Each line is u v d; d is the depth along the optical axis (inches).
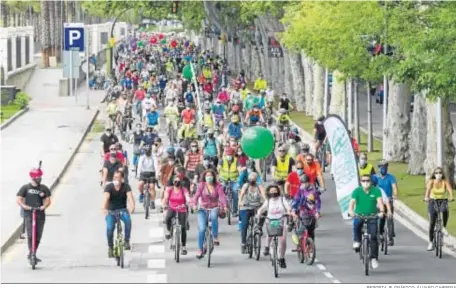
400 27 2874.0
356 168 2458.2
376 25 3073.3
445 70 2347.4
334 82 4741.6
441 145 2987.2
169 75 7362.2
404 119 3772.1
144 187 2787.9
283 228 2047.2
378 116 5708.7
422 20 2859.3
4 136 4746.6
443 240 2415.1
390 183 2331.4
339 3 3580.2
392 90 3757.4
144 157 2800.2
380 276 2031.3
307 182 2177.7
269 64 7022.6
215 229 2171.5
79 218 2748.5
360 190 2060.8
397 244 2402.8
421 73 2407.7
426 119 3435.0
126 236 2113.7
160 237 2477.9
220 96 4982.8
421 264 2161.7
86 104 6309.1
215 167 2716.5
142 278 1999.3
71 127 5103.3
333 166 2506.2
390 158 3799.2
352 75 3678.6
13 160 3932.1
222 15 7711.6
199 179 2315.5
